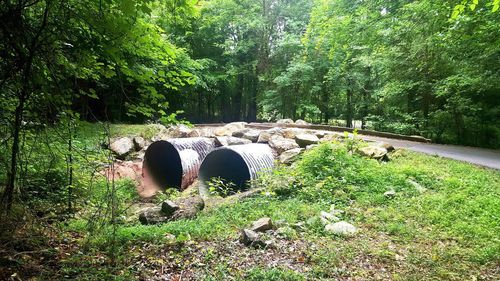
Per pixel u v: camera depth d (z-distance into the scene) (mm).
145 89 4902
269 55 26922
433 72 15289
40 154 5391
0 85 3715
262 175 9258
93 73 4984
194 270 4586
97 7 3980
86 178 7379
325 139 12906
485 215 6309
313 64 22844
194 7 4949
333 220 6566
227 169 11539
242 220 6703
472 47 10922
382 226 6277
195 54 25953
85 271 4301
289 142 12594
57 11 3865
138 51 4625
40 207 6266
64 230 5855
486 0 8836
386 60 16344
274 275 4355
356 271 4629
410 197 7684
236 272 4539
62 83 4527
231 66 25922
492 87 12945
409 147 13008
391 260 4988
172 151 13219
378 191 8094
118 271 4426
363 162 9711
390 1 13734
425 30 11883
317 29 18281
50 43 3773
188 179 11258
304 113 25984
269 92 25188
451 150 12539
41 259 4590
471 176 8500
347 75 22125
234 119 31500
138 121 17438
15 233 4609
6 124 4375
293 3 26859
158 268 4617
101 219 6059
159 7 4988
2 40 3578
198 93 28781
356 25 15203
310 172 9172
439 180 8484
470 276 4480
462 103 14453
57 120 4605
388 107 19031
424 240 5707
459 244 5504
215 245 5457
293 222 6457
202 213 7449
